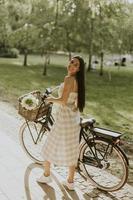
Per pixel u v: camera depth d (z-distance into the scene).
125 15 24.08
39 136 6.03
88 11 22.00
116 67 38.62
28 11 24.25
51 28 23.11
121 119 11.62
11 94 14.43
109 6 21.20
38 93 5.50
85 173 5.43
